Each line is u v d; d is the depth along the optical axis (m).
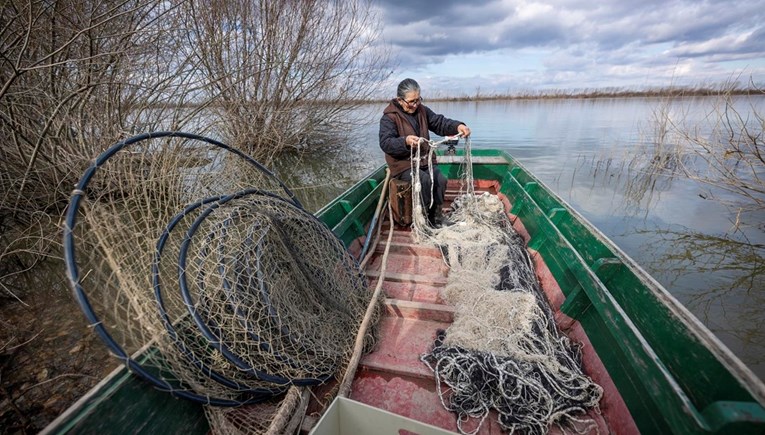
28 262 3.96
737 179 5.36
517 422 1.44
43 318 3.23
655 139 7.69
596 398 1.51
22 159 4.04
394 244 2.89
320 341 1.67
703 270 4.27
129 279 1.31
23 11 3.43
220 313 1.45
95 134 4.50
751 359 2.99
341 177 8.25
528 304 1.88
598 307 1.60
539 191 3.47
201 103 5.56
